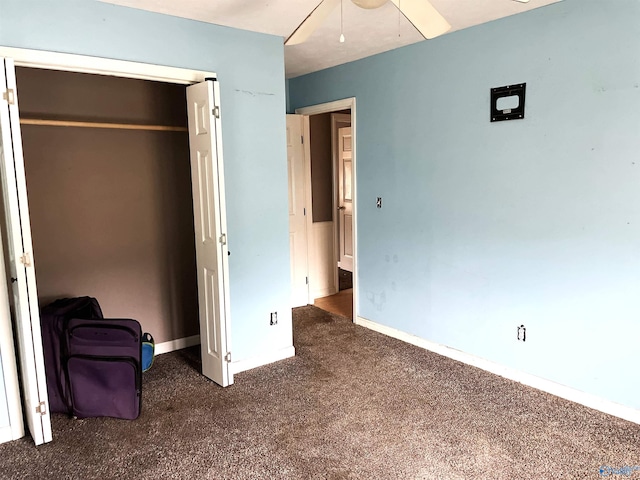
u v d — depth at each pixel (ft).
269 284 11.18
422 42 11.14
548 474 6.97
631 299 8.18
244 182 10.50
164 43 9.15
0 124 6.91
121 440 8.03
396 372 10.66
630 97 7.86
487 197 10.21
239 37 10.12
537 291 9.53
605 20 8.04
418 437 7.99
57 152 10.33
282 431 8.25
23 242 7.25
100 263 11.14
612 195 8.23
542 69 8.98
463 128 10.51
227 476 7.05
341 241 20.84
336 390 9.79
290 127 15.12
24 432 8.24
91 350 8.62
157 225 11.88
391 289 12.91
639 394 8.28
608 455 7.41
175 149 11.97
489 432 8.11
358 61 12.92
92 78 10.64
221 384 9.96
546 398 9.32
